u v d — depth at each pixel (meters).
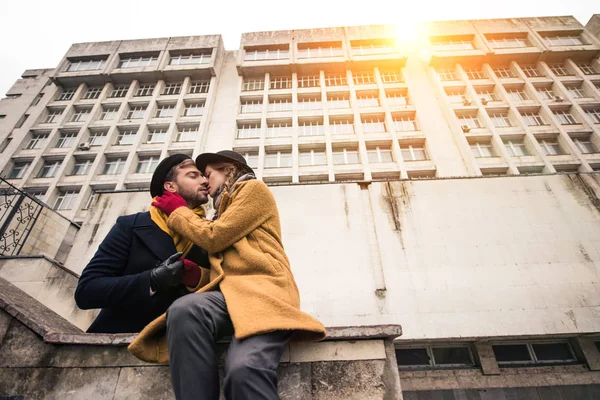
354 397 1.43
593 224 8.92
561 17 29.70
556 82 25.53
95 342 1.55
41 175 23.47
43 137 25.69
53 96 28.28
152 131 25.64
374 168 22.34
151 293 1.41
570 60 27.03
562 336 7.84
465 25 30.11
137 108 27.44
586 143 22.72
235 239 1.39
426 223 9.32
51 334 1.61
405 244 9.00
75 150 24.11
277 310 1.17
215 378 1.08
